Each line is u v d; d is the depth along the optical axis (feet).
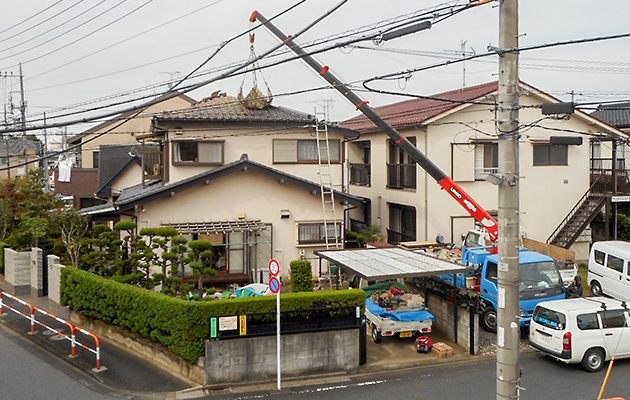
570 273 48.37
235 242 54.03
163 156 59.06
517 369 23.29
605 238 66.85
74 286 44.01
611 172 70.13
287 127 60.08
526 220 66.03
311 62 41.11
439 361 35.94
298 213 56.18
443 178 42.50
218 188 53.83
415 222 66.18
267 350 32.78
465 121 62.28
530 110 65.05
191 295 41.68
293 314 33.30
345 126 85.97
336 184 63.10
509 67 23.20
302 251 55.98
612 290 49.03
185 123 57.21
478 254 46.88
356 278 45.39
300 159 61.87
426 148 61.57
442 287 41.81
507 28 23.12
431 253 54.03
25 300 52.54
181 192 52.65
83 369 34.65
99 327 42.14
